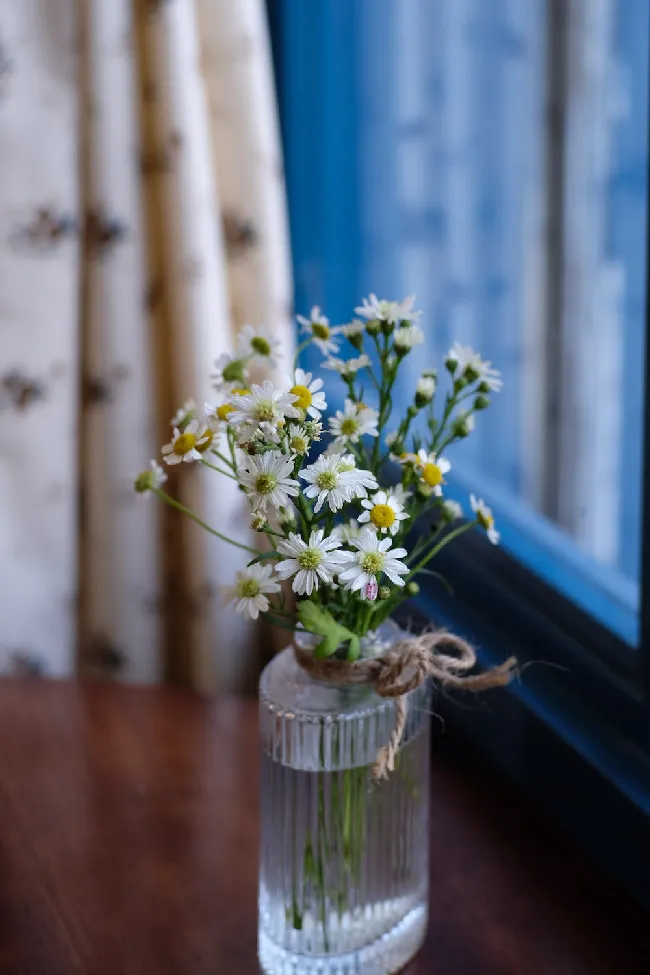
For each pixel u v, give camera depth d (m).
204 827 0.85
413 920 0.76
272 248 1.05
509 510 1.04
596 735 0.84
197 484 1.03
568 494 1.24
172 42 0.99
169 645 1.15
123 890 0.81
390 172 1.32
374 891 0.75
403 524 0.73
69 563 1.10
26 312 1.04
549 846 0.84
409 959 0.77
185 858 0.83
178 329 1.02
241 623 1.08
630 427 1.16
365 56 1.29
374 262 1.33
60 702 0.96
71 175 1.02
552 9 1.19
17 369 1.05
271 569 0.69
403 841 0.75
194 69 1.00
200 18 1.01
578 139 1.19
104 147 1.01
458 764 0.91
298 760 0.73
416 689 0.74
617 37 1.14
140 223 1.03
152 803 0.87
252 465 0.67
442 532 1.00
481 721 0.90
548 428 1.25
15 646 1.10
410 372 1.27
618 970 0.76
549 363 1.25
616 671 0.85
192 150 1.00
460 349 0.72
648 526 0.82
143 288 1.04
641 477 0.82
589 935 0.78
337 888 0.74
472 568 0.97
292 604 1.00
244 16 1.01
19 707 0.96
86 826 0.85
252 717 0.95
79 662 1.15
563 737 0.84
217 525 1.04
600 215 1.18
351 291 1.33
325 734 0.73
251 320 1.06
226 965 0.76
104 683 0.98
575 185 1.20
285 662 0.75
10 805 0.87
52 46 1.00
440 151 1.29
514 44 1.22
